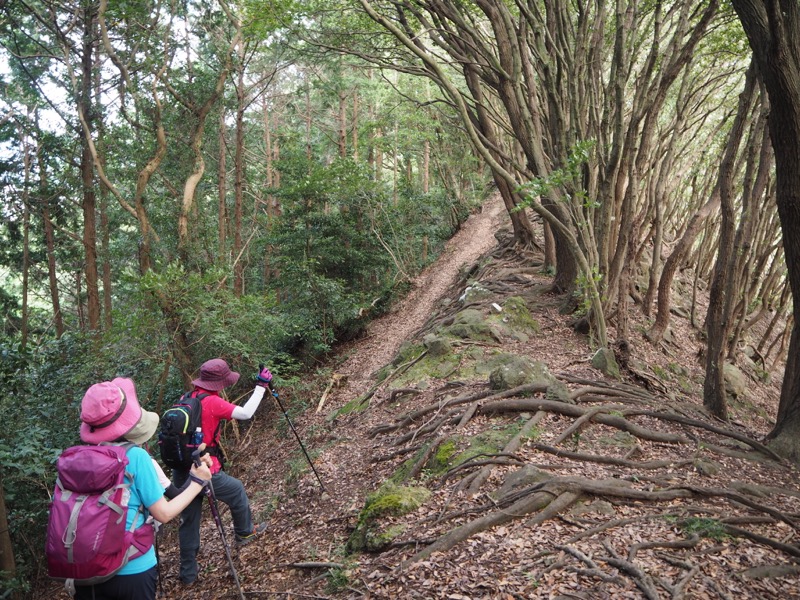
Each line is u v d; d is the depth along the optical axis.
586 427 6.66
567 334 11.71
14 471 7.58
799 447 6.61
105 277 19.72
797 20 5.77
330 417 10.42
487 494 5.13
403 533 4.79
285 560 5.25
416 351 11.44
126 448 2.63
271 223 19.59
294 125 33.00
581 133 11.15
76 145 16.47
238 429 12.21
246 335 11.00
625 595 3.46
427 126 26.00
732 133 8.22
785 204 6.21
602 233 10.62
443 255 26.95
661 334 12.83
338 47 13.21
